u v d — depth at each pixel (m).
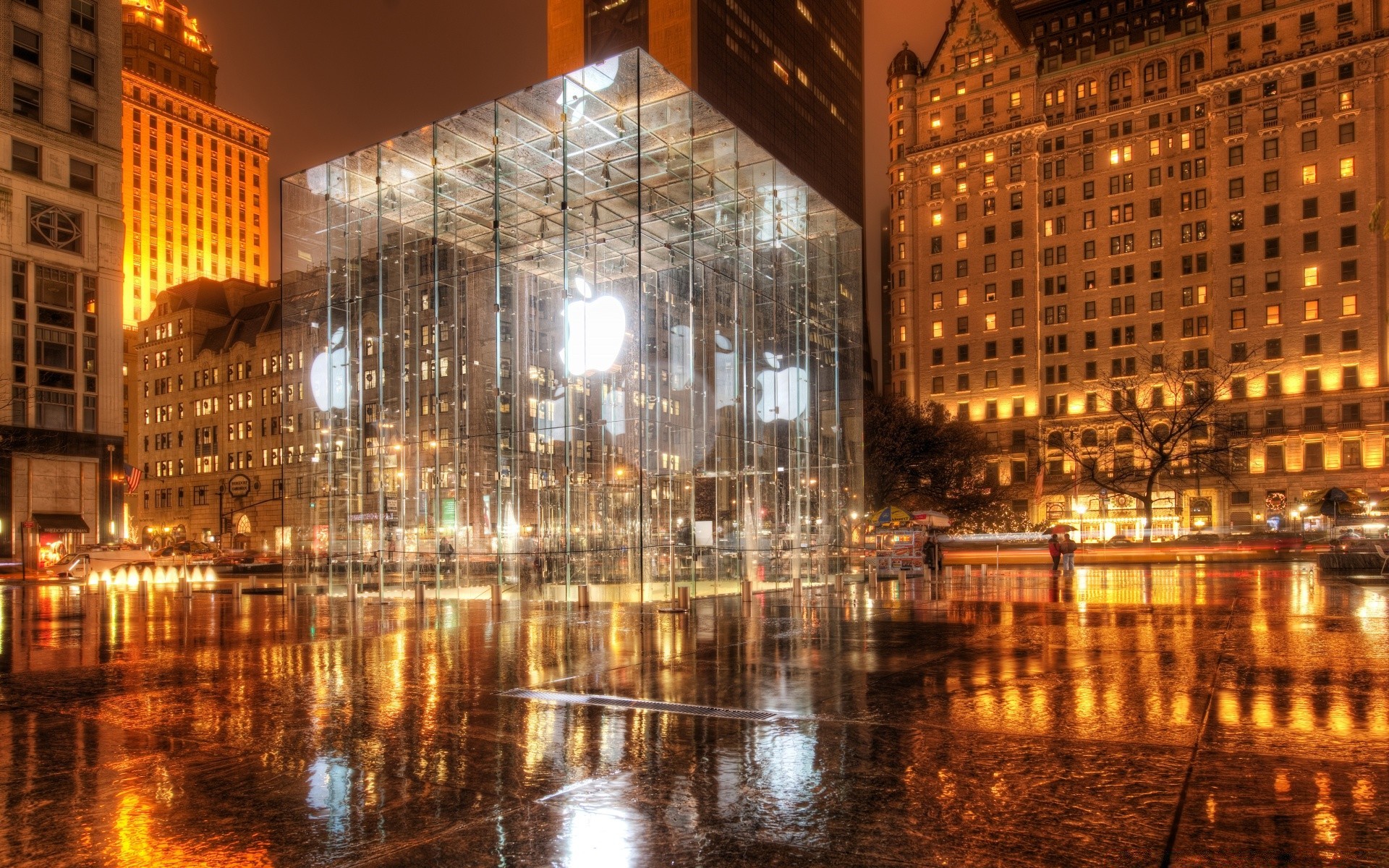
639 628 18.02
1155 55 100.75
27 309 58.53
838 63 180.88
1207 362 95.94
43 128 59.78
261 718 9.47
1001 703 9.65
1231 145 95.31
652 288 29.73
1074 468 96.81
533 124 29.72
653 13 137.12
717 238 31.17
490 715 9.46
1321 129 91.44
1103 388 99.62
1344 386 88.94
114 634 17.91
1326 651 12.91
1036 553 52.78
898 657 13.20
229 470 106.06
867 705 9.72
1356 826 5.70
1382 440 87.00
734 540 31.16
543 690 10.88
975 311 107.38
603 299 30.03
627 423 29.28
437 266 32.19
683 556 28.98
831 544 36.12
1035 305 104.19
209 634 17.64
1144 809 6.10
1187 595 24.23
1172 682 10.67
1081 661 12.45
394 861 5.42
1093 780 6.79
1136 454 96.00
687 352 30.14
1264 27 94.38
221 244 167.88
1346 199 89.94
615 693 10.63
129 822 6.17
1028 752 7.63
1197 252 97.44
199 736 8.63
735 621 19.12
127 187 153.00
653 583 28.50
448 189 31.97
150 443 115.25
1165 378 85.00
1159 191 99.75
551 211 30.66
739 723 8.97
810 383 35.97
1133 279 100.31
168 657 14.21
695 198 30.52
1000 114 107.75
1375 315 88.19
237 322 110.00
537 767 7.44
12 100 58.31
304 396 33.97
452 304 32.12
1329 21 91.44
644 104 28.75
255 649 15.13
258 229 175.25
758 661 12.98
